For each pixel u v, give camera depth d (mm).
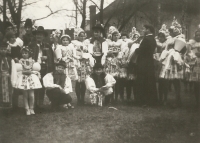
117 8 16328
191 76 6688
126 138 4398
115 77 7449
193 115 5676
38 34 6586
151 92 6871
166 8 14086
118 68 7500
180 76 6637
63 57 7109
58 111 6332
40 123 5246
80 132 4699
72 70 7113
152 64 6957
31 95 6039
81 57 7438
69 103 6785
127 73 7535
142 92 6934
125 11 16141
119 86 7559
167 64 6680
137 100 7031
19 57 6320
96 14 16250
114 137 4445
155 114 5891
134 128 4887
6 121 5383
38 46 6574
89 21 16906
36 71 6137
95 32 7445
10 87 6258
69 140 4324
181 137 4445
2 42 6281
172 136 4500
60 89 6328
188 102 7324
